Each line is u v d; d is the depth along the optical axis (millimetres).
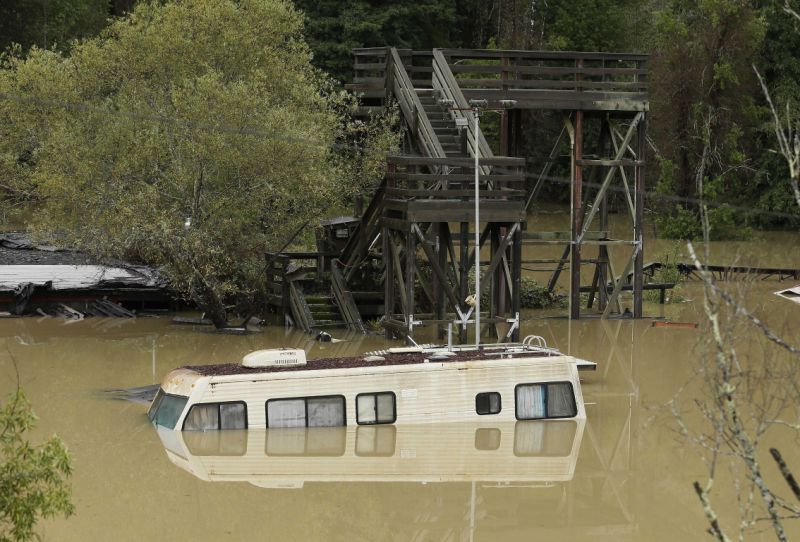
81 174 38188
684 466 23219
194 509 20047
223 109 37500
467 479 22234
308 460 23234
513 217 34594
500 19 91312
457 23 91938
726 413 12234
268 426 24453
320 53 75688
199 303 37625
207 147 36875
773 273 50438
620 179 81875
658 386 30031
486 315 37688
